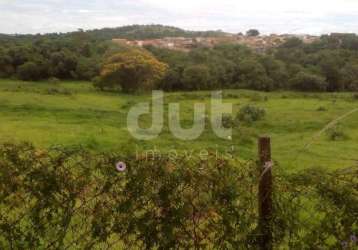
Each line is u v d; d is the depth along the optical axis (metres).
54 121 29.38
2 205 3.43
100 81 56.56
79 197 3.44
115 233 3.51
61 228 3.43
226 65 62.56
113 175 3.43
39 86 57.56
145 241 3.44
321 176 3.47
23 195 3.42
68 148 3.52
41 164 3.43
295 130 29.70
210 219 3.46
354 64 61.72
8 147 3.48
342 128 28.61
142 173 3.43
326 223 3.42
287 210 3.47
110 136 22.02
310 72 60.91
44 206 3.42
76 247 3.55
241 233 3.45
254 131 27.23
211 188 3.45
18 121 28.33
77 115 33.72
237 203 3.46
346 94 56.00
